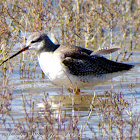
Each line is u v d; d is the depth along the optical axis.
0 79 13.38
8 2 17.70
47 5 16.34
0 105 10.26
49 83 13.66
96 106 11.37
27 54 16.08
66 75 12.24
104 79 13.04
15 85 13.21
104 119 9.53
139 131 8.91
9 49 15.34
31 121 9.32
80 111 10.95
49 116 9.05
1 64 14.20
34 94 12.38
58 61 12.23
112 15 16.75
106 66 12.93
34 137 9.02
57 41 16.30
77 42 16.69
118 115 9.45
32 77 14.22
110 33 18.05
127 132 9.36
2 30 14.75
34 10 15.73
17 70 14.73
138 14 19.23
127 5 21.12
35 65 14.84
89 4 19.19
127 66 13.41
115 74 13.17
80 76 12.48
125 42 18.19
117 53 16.98
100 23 17.81
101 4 18.55
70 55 12.44
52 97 12.14
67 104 11.56
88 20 17.50
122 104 10.48
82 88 13.23
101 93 12.59
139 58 16.30
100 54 13.05
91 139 9.09
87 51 13.15
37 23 15.52
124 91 12.63
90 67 12.61
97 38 18.55
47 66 12.55
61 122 9.23
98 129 9.67
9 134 9.30
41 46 12.69
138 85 13.24
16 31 16.23
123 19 19.34
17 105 11.27
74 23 17.81
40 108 11.02
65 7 17.23
